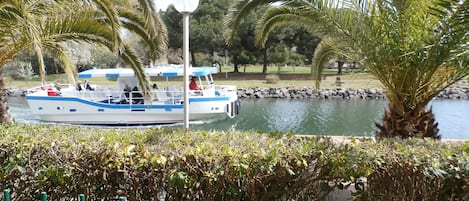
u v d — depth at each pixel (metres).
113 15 5.59
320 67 7.95
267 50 35.50
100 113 15.72
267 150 3.14
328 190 3.12
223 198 3.03
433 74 5.02
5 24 5.13
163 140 3.63
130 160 3.07
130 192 3.08
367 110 20.44
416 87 5.12
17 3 4.54
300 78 34.06
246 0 6.09
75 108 15.74
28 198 3.22
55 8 5.63
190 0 5.91
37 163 3.22
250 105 22.84
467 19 4.22
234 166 2.96
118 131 4.06
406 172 2.96
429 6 4.43
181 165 3.01
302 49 34.88
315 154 3.06
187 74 6.14
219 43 33.03
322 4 5.14
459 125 15.95
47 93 16.30
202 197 3.00
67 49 7.55
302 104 23.27
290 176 3.01
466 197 2.89
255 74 36.72
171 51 35.38
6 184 3.24
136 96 15.91
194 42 33.31
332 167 3.00
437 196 2.93
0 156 3.30
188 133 3.96
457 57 4.63
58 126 4.41
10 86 27.16
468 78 5.00
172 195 3.07
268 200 3.06
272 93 27.03
